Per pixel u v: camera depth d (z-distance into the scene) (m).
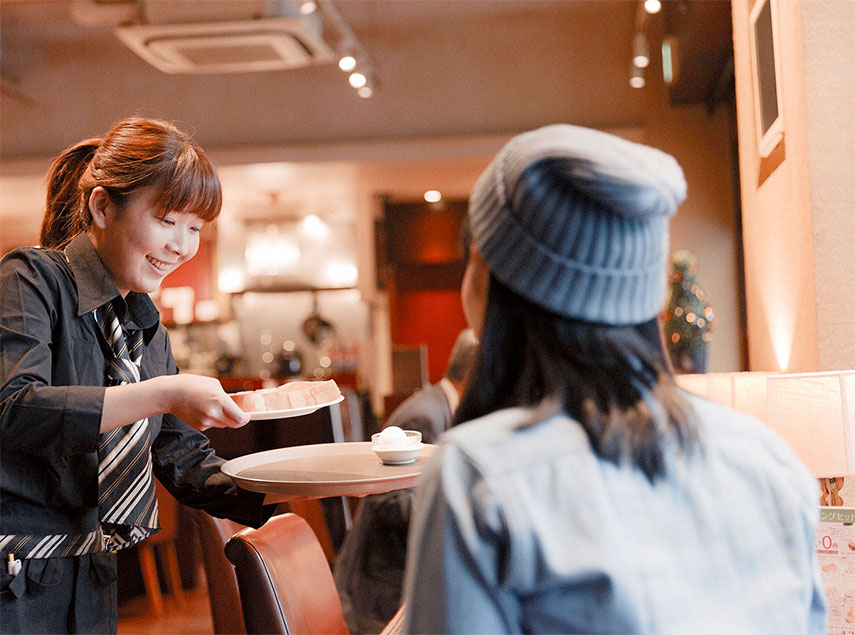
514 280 0.76
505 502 0.68
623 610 0.67
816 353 2.31
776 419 2.01
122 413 1.29
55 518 1.40
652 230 0.76
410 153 6.97
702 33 5.12
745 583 0.74
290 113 7.19
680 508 0.73
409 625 0.72
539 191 0.73
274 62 5.67
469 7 6.76
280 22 5.00
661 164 0.76
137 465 1.51
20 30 7.01
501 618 0.69
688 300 4.54
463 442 0.72
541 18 6.92
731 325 6.53
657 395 0.77
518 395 0.77
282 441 2.65
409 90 7.08
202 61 5.62
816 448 1.92
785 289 2.64
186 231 1.52
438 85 7.05
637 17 6.04
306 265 9.34
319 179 7.70
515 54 6.97
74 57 7.27
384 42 7.10
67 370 1.43
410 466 1.43
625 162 0.72
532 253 0.74
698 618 0.70
